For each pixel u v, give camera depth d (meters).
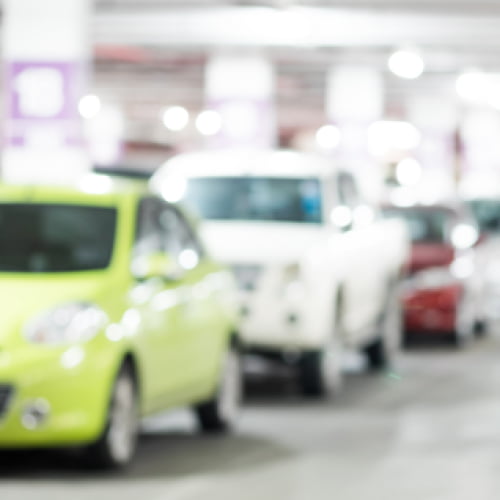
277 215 21.22
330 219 21.17
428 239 29.66
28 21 36.31
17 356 12.81
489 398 20.70
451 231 29.75
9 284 13.49
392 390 21.61
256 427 17.33
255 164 22.09
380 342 24.77
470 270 29.78
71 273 13.87
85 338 13.07
